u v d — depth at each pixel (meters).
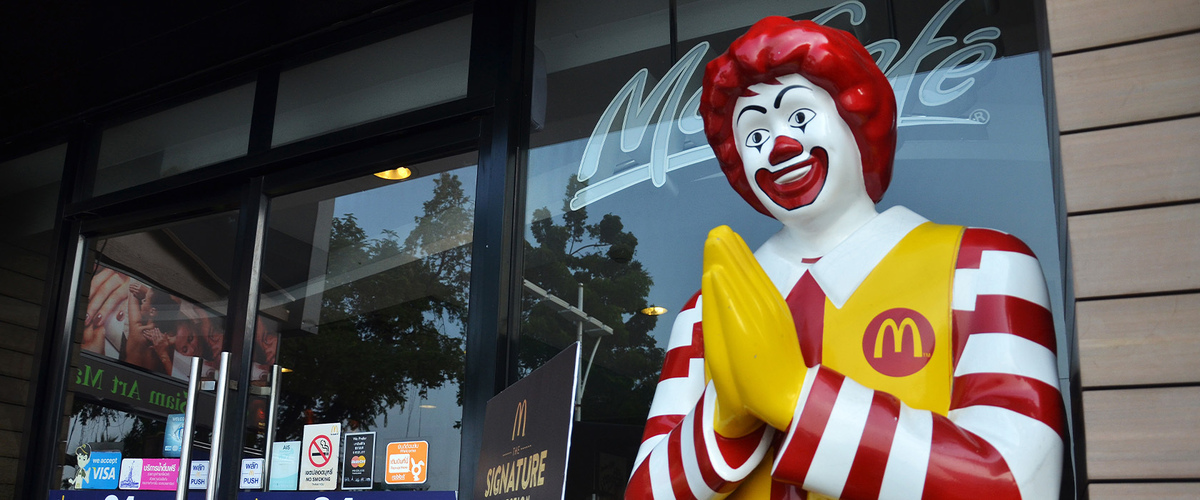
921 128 2.23
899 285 1.45
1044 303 1.39
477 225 2.81
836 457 1.25
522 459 1.86
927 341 1.39
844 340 1.44
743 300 1.34
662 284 2.52
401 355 2.87
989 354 1.34
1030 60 2.19
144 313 3.50
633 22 2.84
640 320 2.51
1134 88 1.42
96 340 3.58
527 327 2.67
